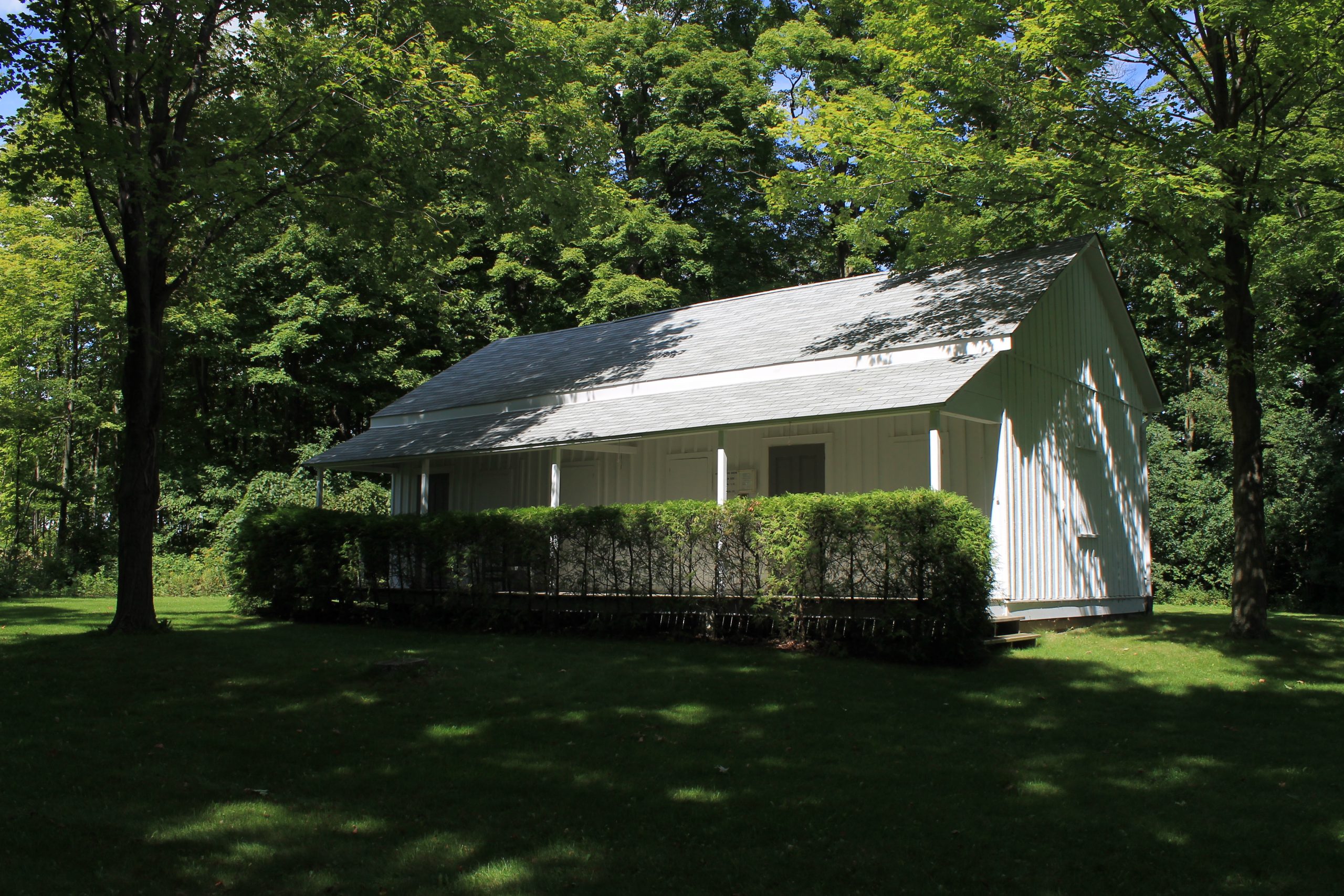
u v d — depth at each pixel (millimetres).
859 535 11656
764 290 33812
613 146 18062
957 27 14172
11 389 28766
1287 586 22875
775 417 13508
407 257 17500
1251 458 13594
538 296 33188
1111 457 16906
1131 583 17219
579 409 17781
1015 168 13328
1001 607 13102
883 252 32031
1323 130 14281
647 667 11023
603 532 14008
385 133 14797
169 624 14844
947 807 6164
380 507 28953
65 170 12047
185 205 13672
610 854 5305
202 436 31844
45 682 9930
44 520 35875
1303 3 11789
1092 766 7133
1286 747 7758
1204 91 15352
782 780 6738
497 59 15883
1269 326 23125
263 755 7352
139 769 6930
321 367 29906
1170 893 4883
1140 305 26625
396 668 10203
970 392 12836
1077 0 12914
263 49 14625
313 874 5016
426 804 6211
